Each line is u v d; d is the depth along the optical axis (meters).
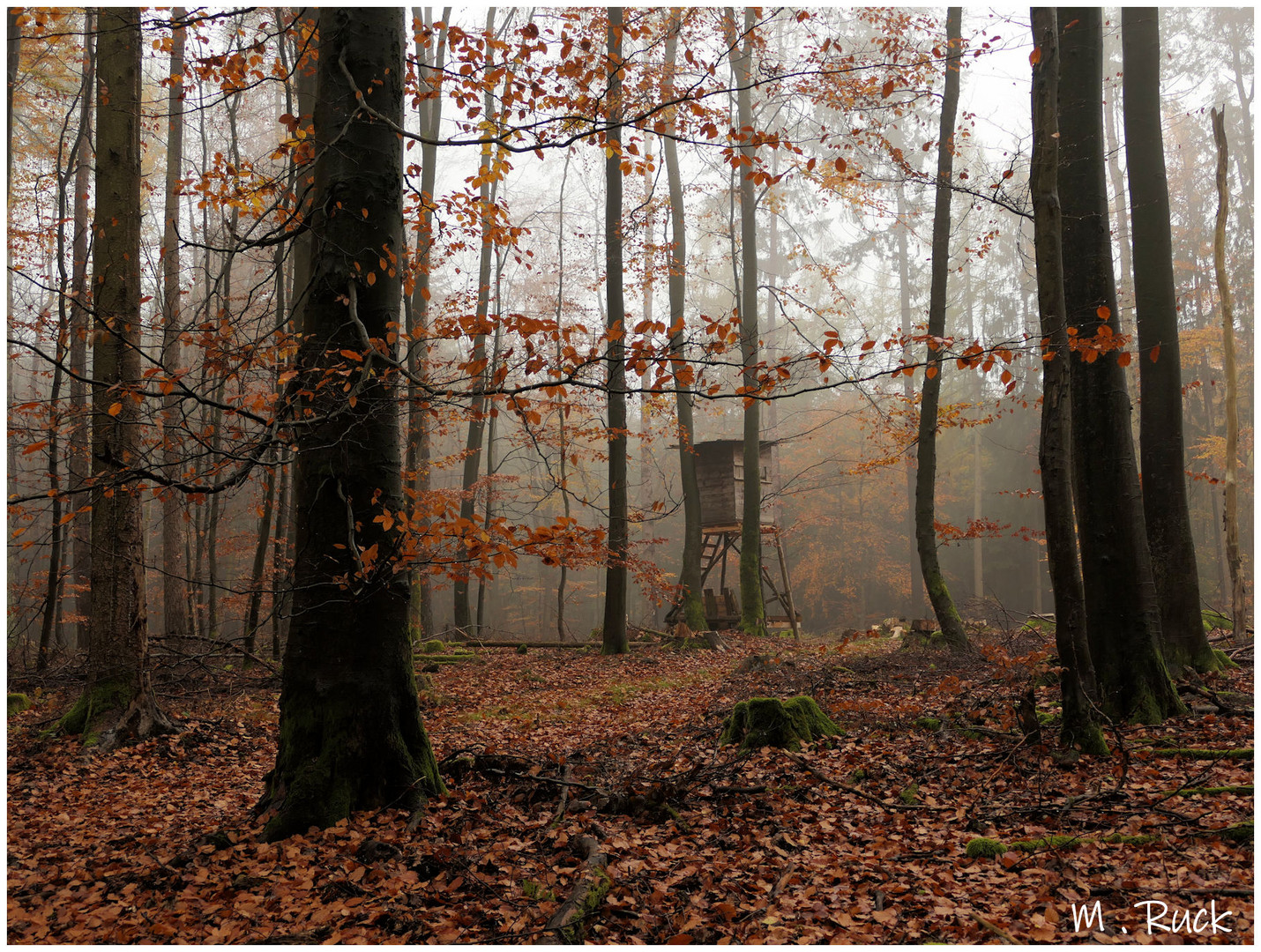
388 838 4.85
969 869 4.28
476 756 6.35
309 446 5.34
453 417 11.70
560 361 4.20
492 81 5.66
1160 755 6.02
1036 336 4.59
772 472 22.64
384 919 3.91
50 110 15.48
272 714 9.87
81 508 3.78
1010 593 33.53
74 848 5.35
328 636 5.43
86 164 15.50
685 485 20.77
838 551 34.78
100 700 8.23
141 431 7.56
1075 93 7.95
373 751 5.38
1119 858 4.28
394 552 4.98
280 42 9.16
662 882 4.22
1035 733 6.42
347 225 5.51
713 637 17.16
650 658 15.63
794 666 12.09
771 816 5.36
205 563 22.55
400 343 5.36
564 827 5.12
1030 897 3.86
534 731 9.09
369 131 5.65
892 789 5.86
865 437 32.72
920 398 14.31
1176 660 8.96
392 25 5.82
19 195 14.09
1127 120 9.62
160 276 12.14
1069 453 6.19
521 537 4.24
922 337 4.19
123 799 6.64
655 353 4.11
